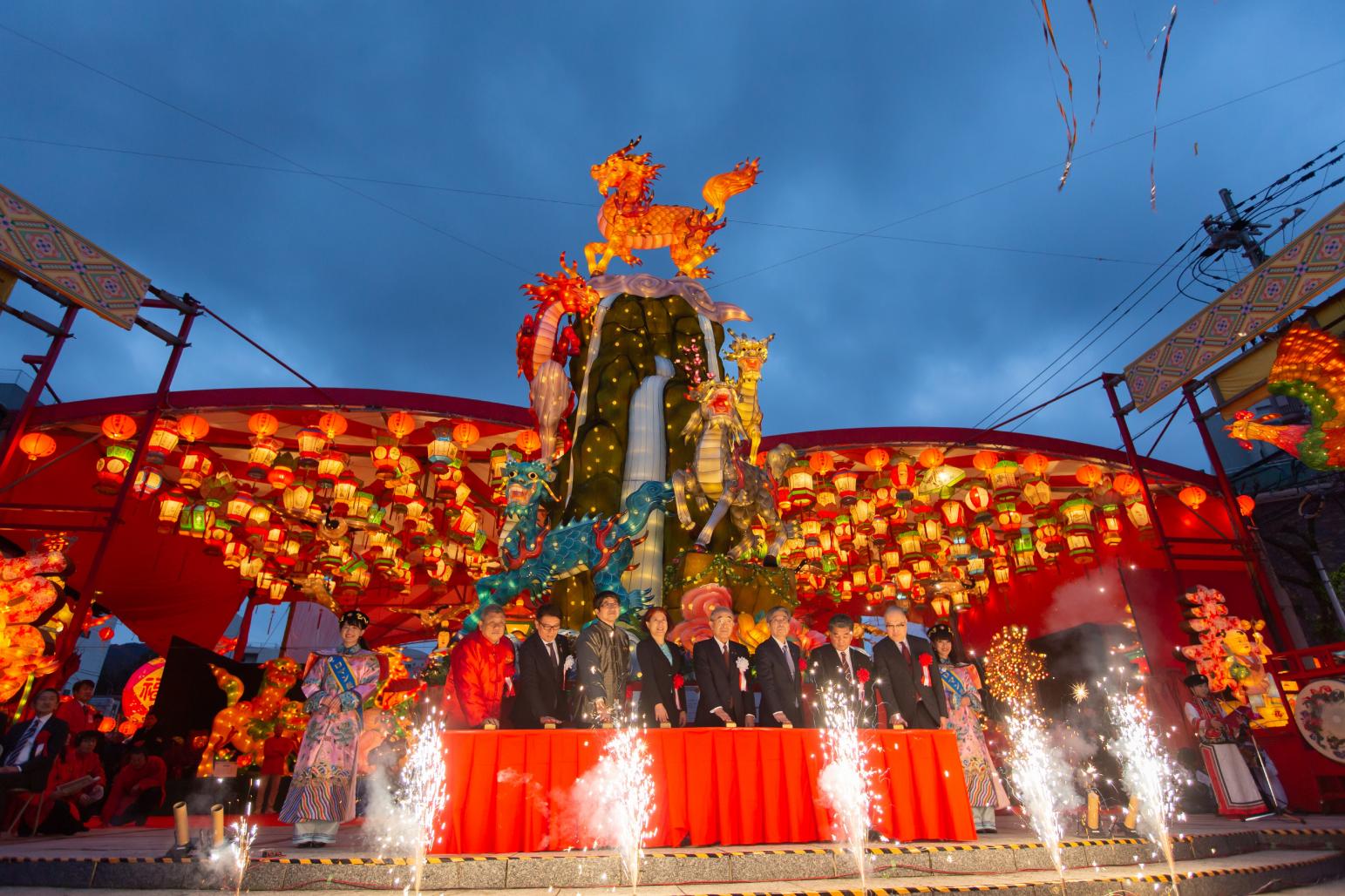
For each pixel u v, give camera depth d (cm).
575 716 630
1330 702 964
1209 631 1042
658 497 920
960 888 474
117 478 1147
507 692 638
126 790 987
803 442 1516
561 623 850
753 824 570
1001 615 1858
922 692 686
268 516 1454
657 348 1120
